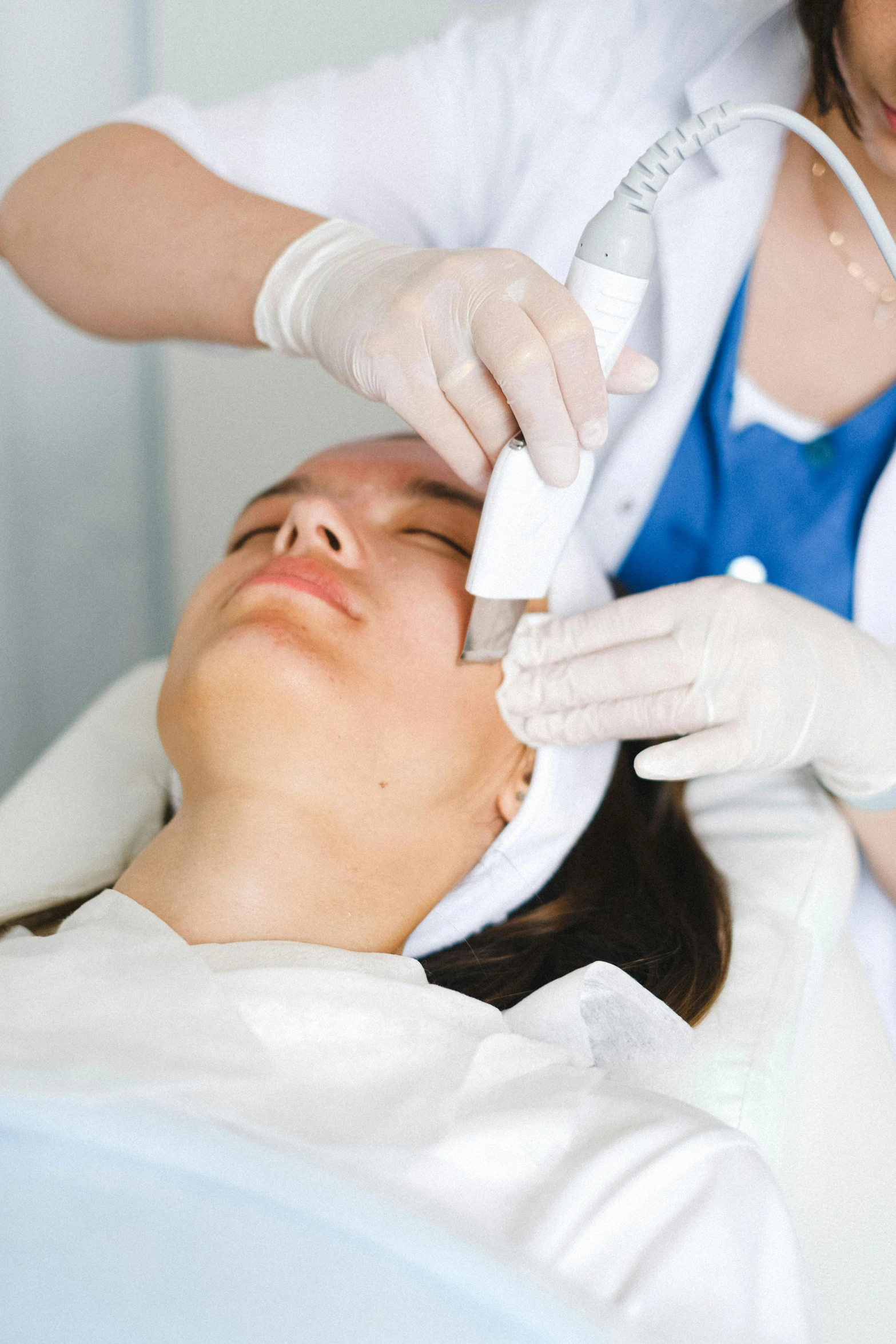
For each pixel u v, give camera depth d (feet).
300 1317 1.85
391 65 3.80
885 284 3.34
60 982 2.31
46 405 5.93
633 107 3.55
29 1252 1.92
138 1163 2.01
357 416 6.26
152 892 2.79
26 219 3.76
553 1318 1.82
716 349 3.48
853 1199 2.99
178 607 6.73
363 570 2.99
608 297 2.41
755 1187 2.24
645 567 3.70
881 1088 3.20
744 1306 2.05
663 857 3.29
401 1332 1.84
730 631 2.83
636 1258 2.07
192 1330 1.83
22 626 6.17
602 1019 2.72
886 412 3.39
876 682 3.00
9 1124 2.03
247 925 2.74
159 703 3.07
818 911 3.18
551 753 3.09
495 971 3.03
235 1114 2.13
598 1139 2.25
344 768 2.80
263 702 2.78
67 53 5.48
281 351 3.28
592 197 3.55
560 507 2.49
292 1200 1.93
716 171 3.43
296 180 3.79
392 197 3.83
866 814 3.30
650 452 3.49
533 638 3.04
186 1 5.55
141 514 6.45
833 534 3.49
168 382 6.18
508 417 2.58
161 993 2.31
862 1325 2.79
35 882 3.40
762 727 2.80
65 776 3.78
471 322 2.52
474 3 5.35
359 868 2.85
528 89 3.67
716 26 3.47
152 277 3.43
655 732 2.93
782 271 3.44
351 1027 2.38
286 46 5.62
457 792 2.97
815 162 3.31
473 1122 2.23
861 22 2.59
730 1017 2.91
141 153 3.64
